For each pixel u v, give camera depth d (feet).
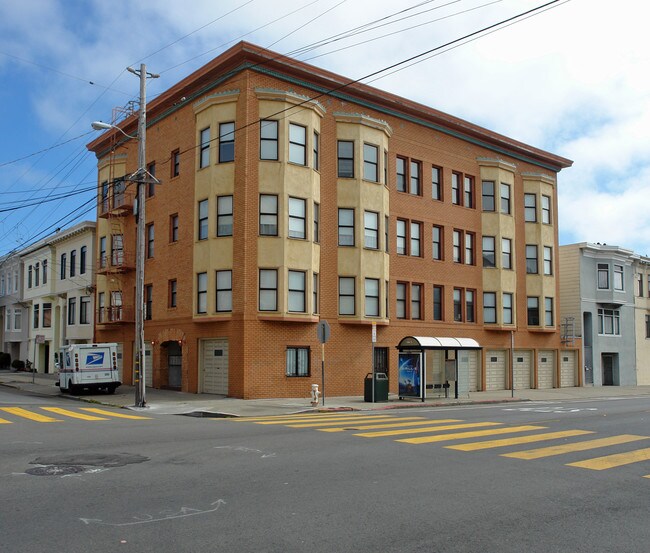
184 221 94.07
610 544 19.77
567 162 131.54
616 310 147.95
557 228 128.98
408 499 25.04
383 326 96.43
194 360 89.76
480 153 116.37
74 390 87.51
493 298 115.55
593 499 25.59
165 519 21.76
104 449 36.65
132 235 110.73
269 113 85.20
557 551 19.04
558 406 79.66
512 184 120.57
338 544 19.31
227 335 83.71
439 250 108.17
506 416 61.67
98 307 120.06
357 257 92.02
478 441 41.78
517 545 19.56
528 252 124.16
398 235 101.35
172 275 96.32
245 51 83.10
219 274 84.99
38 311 156.15
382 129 96.78
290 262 83.92
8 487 26.48
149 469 30.45
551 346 126.93
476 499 25.23
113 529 20.56
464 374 92.17
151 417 59.57
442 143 109.50
